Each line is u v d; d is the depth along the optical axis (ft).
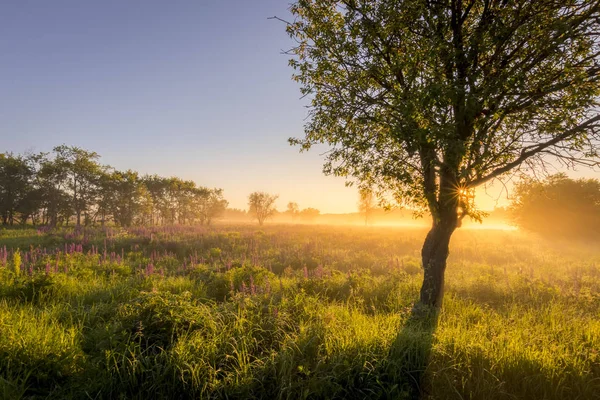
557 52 15.88
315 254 54.08
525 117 17.92
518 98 17.76
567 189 99.86
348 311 21.67
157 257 47.88
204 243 67.82
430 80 16.92
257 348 15.34
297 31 22.45
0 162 122.83
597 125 16.87
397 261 44.93
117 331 15.25
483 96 16.60
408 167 20.53
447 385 13.17
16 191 125.49
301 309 21.09
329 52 21.02
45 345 13.61
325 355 14.32
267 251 58.85
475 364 14.26
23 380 11.47
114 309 19.27
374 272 41.57
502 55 18.29
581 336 17.72
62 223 135.03
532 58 18.08
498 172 19.54
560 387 13.14
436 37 16.80
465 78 18.04
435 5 19.19
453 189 20.40
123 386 12.18
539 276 37.73
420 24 19.34
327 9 22.20
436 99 15.23
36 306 20.44
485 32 17.06
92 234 75.41
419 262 47.83
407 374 13.76
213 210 200.13
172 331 15.06
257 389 12.71
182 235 80.12
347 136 20.84
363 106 20.36
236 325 16.21
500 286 30.55
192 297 24.38
